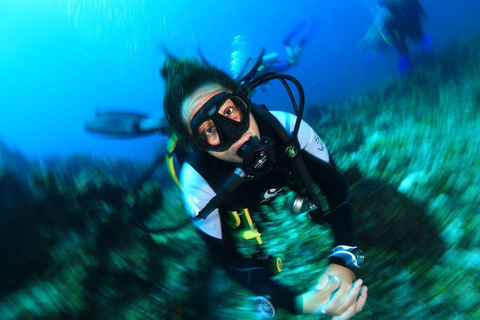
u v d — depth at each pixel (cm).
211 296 219
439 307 172
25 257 275
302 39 426
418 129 323
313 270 212
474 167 241
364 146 342
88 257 268
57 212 321
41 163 437
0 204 330
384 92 463
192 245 273
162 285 239
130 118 348
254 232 198
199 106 163
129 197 354
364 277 202
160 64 185
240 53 376
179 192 360
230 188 172
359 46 540
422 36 461
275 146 184
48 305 236
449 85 378
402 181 257
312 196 197
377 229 225
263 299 172
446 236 203
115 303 231
